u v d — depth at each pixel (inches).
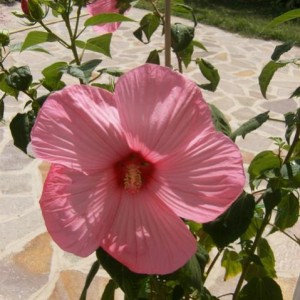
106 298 17.6
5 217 44.6
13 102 66.8
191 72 80.0
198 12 119.6
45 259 39.8
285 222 18.6
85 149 11.8
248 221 15.3
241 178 11.5
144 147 12.1
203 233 18.9
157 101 11.5
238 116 67.2
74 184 12.1
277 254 40.9
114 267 13.2
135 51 90.7
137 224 12.5
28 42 17.2
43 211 11.8
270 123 64.9
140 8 116.8
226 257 22.2
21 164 53.4
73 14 105.0
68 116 11.5
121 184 12.7
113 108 11.7
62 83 17.7
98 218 12.3
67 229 11.9
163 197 12.4
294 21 116.9
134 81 11.4
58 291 36.6
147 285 18.1
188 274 14.6
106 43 17.8
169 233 12.2
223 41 100.7
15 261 39.3
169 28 16.2
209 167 11.8
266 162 18.4
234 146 11.5
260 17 119.6
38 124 11.4
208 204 11.9
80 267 39.0
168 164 12.2
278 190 16.6
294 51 96.0
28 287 36.9
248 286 18.9
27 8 17.1
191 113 11.5
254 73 83.4
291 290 37.2
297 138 17.4
